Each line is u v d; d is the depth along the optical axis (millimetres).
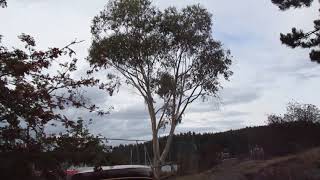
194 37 37062
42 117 7039
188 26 36938
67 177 7934
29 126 7062
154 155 34344
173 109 37125
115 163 7559
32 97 7059
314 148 19125
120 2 36250
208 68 37750
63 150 7062
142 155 26031
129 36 35812
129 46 35469
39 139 7012
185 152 24562
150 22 36344
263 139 21688
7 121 6934
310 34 23422
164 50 36812
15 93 6961
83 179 8094
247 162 16516
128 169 8516
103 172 8258
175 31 36469
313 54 23031
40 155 6828
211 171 16781
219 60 37812
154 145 35062
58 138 7098
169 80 36875
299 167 14930
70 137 7207
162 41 36562
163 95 37125
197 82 37938
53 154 6910
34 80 7324
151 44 36000
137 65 36531
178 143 26688
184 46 37094
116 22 36125
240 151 23016
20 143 6934
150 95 37094
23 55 7273
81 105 7742
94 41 34969
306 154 16734
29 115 7012
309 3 23375
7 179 6562
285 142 20844
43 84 7328
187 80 37969
